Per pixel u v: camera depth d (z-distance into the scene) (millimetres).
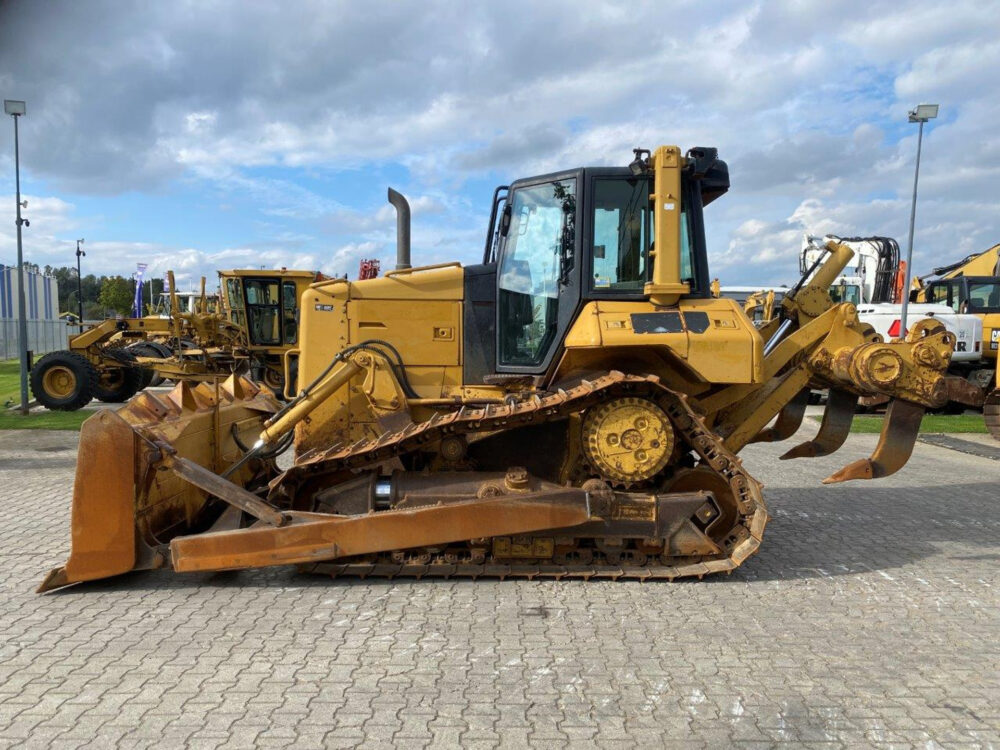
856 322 5316
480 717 2980
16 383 20281
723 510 4879
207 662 3463
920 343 5113
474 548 4691
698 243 5023
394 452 4766
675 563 4707
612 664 3473
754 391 5320
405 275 5316
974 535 5879
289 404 5062
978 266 18344
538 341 5137
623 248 4934
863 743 2820
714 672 3402
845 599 4387
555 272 5062
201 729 2871
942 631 3918
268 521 4473
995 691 3246
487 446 4969
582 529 4590
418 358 5262
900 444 5219
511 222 5207
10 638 3732
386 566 4656
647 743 2805
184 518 5027
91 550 4379
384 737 2826
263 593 4398
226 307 17047
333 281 5309
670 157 4746
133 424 4539
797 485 8000
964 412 16031
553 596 4363
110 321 15461
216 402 5570
